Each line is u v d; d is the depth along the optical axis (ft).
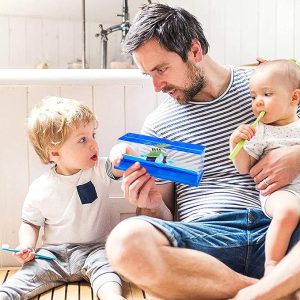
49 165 5.17
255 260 4.00
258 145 4.27
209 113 4.62
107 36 7.71
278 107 4.23
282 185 4.05
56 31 7.71
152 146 4.19
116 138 5.23
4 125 5.06
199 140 4.56
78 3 7.68
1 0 7.36
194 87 4.46
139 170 3.98
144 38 4.20
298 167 4.09
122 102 5.20
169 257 3.42
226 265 3.93
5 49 7.55
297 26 7.68
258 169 4.21
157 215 4.57
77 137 4.75
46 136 4.74
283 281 3.34
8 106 5.04
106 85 5.16
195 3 7.57
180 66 4.30
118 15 7.33
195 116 4.63
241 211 4.17
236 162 4.32
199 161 4.15
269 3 7.64
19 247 4.65
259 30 7.69
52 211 4.89
